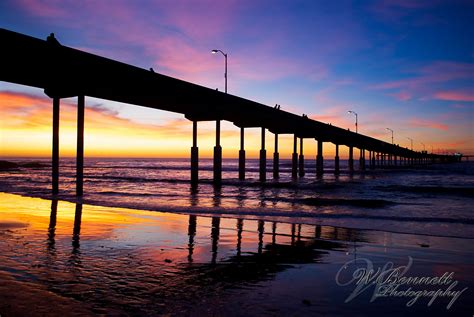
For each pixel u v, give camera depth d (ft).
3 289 25.04
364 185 151.53
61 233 46.26
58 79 93.20
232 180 185.98
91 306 22.24
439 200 93.66
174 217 61.87
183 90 125.08
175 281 27.45
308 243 42.04
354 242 42.91
